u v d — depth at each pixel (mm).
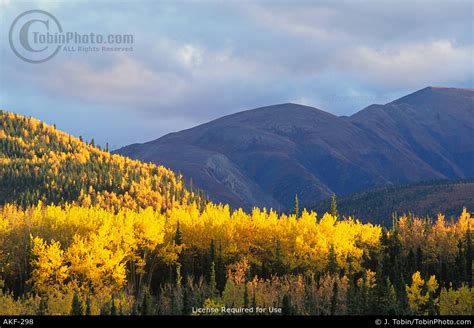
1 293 110438
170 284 138000
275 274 151750
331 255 157875
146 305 103125
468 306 121062
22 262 149000
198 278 154875
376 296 120000
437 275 165500
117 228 151125
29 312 102062
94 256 127062
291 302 112875
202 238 162625
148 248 155250
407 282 151125
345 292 127812
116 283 128000
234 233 168125
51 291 119125
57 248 126938
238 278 131875
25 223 162250
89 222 168000
